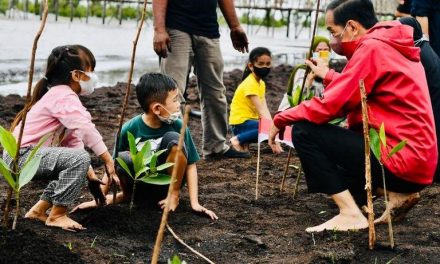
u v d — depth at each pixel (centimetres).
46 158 351
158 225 371
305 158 373
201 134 683
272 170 529
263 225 389
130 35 1908
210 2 539
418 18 582
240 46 585
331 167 371
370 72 354
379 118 362
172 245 350
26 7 2217
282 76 1180
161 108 391
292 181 494
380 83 358
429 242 362
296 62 1498
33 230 342
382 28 366
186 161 388
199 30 538
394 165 357
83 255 321
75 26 2073
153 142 396
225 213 409
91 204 389
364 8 370
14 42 1417
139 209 394
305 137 370
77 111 357
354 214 372
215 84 552
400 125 358
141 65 1250
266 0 2620
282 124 379
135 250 338
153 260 250
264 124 468
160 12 524
